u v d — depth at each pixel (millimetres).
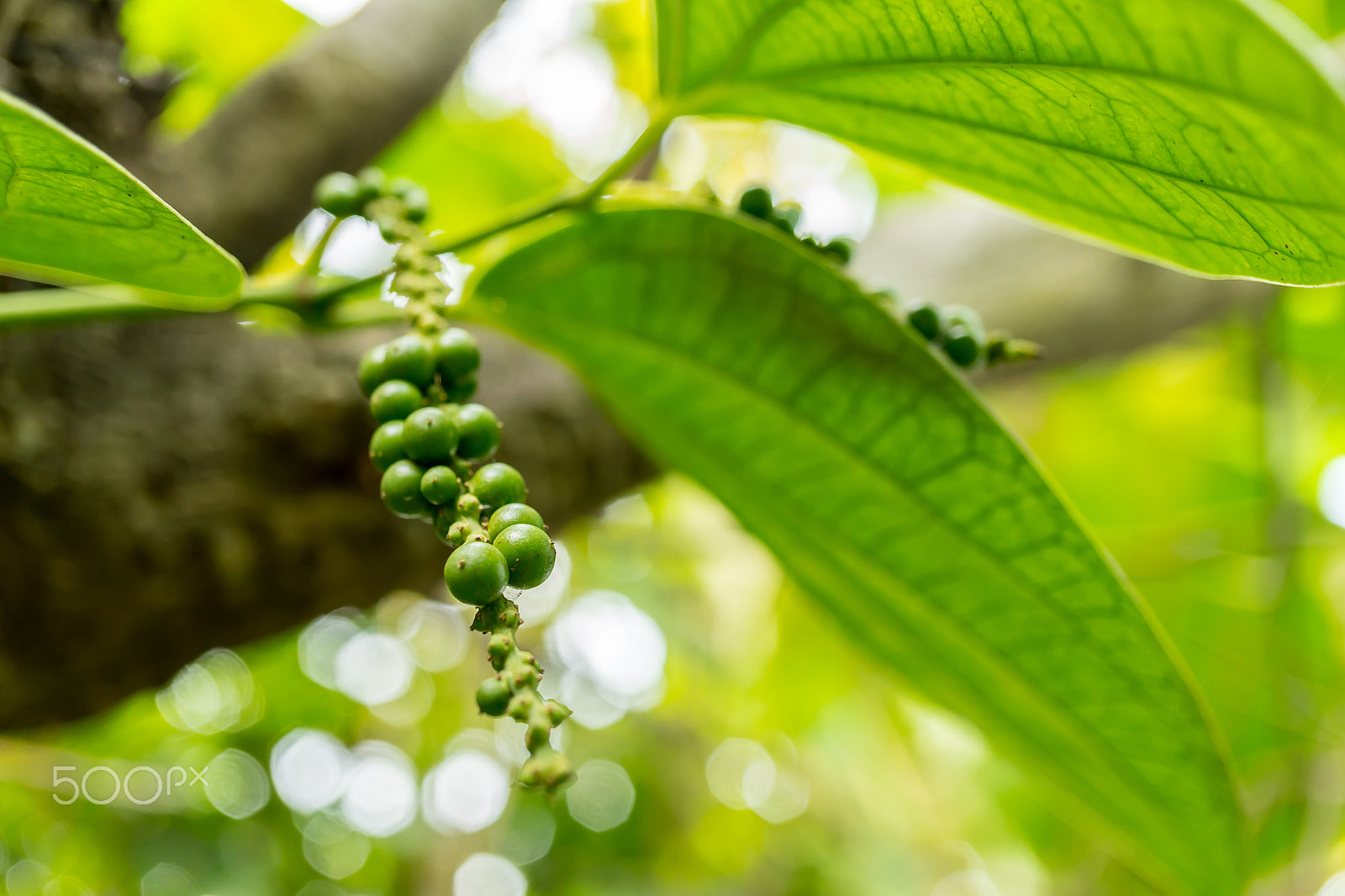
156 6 444
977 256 527
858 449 271
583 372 289
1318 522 669
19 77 295
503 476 225
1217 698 601
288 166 354
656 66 257
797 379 270
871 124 253
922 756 779
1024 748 301
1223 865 277
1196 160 229
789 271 263
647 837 875
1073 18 224
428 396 240
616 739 850
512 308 280
